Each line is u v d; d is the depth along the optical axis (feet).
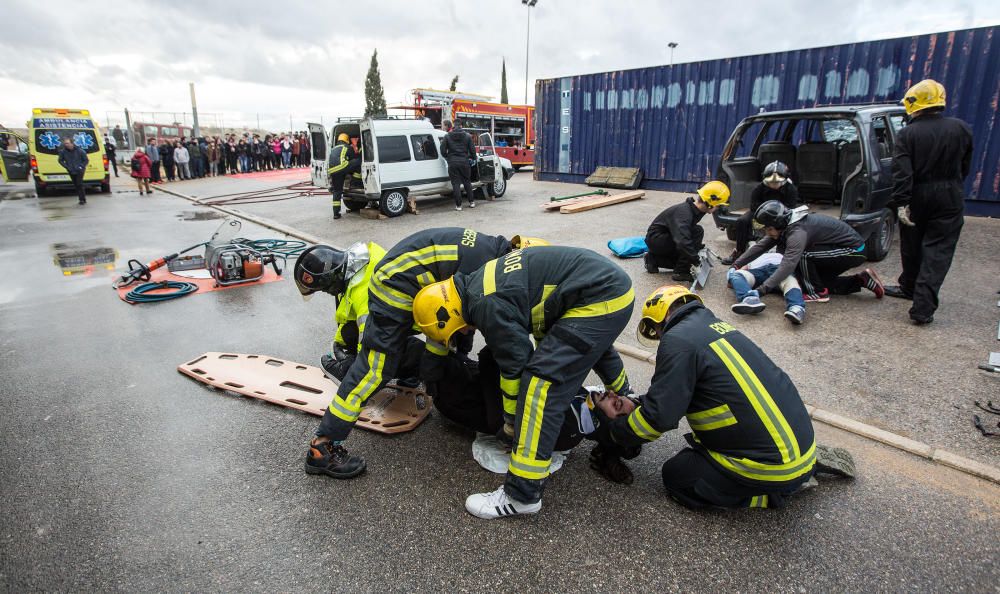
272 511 8.35
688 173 39.65
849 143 22.20
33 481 9.07
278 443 10.14
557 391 7.82
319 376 12.67
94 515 8.27
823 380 12.05
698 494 8.09
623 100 42.11
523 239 9.81
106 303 18.63
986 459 9.24
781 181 18.70
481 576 7.12
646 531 7.92
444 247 9.24
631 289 8.10
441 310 8.00
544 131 48.11
